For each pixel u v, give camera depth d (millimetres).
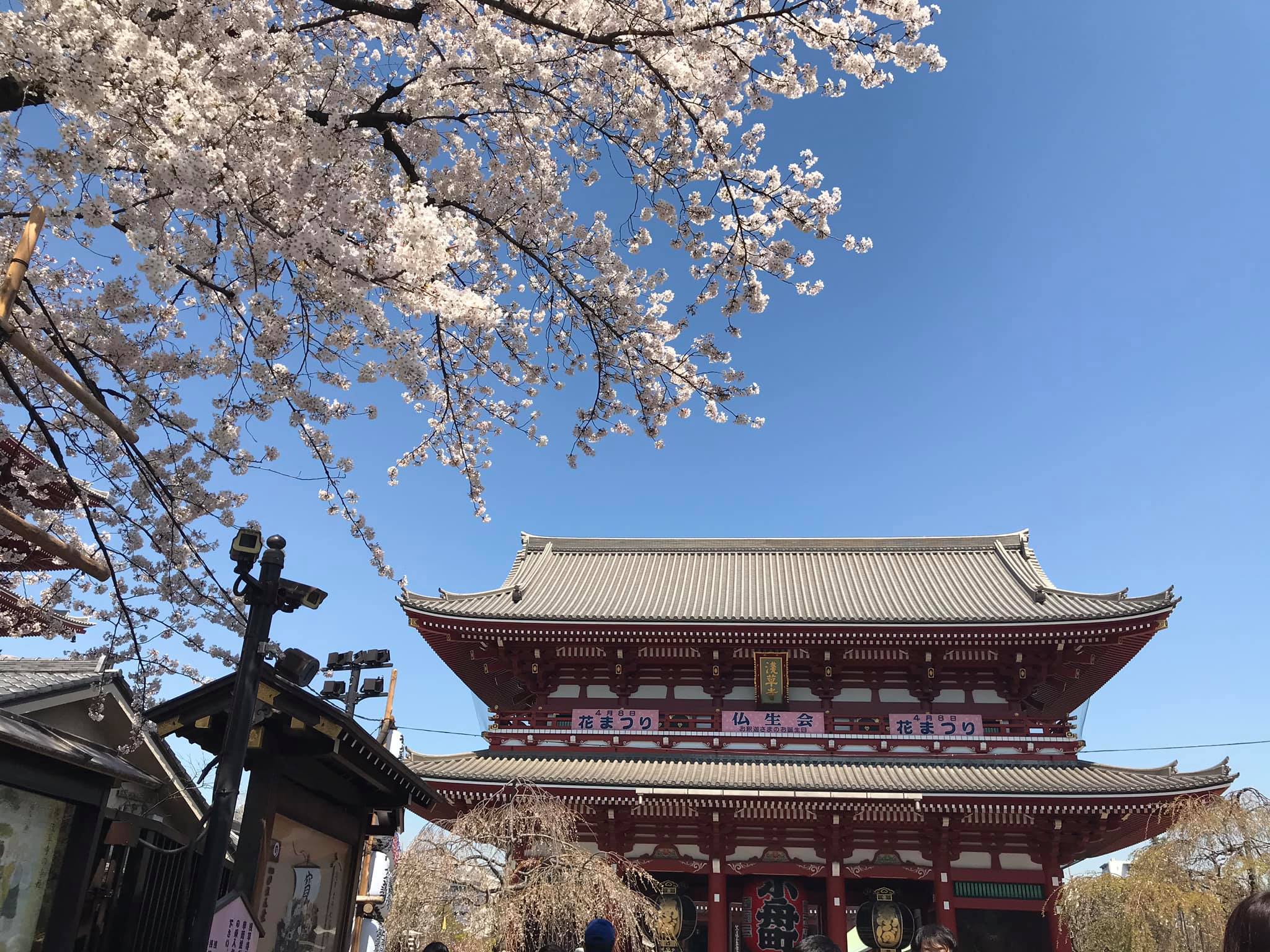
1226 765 21406
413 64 10266
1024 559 32844
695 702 27078
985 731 25500
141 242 5988
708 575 33844
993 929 22891
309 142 7305
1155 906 17938
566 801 23812
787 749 25531
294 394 8984
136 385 9234
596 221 10633
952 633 25016
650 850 24750
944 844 23516
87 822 8922
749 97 9281
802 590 31609
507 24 9805
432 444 11609
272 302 7422
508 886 17719
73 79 5855
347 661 21859
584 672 27672
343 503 10664
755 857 24438
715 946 23375
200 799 12398
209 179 6371
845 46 8508
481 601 29188
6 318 4938
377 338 7777
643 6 8859
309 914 11000
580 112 10516
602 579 33531
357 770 11086
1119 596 26141
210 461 10344
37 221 5273
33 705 9047
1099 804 22062
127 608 9688
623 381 11016
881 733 25500
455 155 10281
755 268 10156
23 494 10109
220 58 7031
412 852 17844
